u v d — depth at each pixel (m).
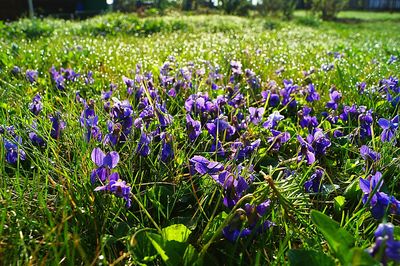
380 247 0.16
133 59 0.76
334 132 0.38
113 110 0.34
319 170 0.28
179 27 1.77
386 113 0.44
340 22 3.69
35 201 0.26
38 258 0.22
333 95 0.44
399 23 3.63
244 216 0.22
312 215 0.20
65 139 0.33
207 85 0.52
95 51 0.85
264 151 0.34
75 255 0.22
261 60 0.76
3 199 0.26
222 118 0.33
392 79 0.49
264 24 2.16
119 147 0.33
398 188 0.31
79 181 0.27
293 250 0.20
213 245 0.23
